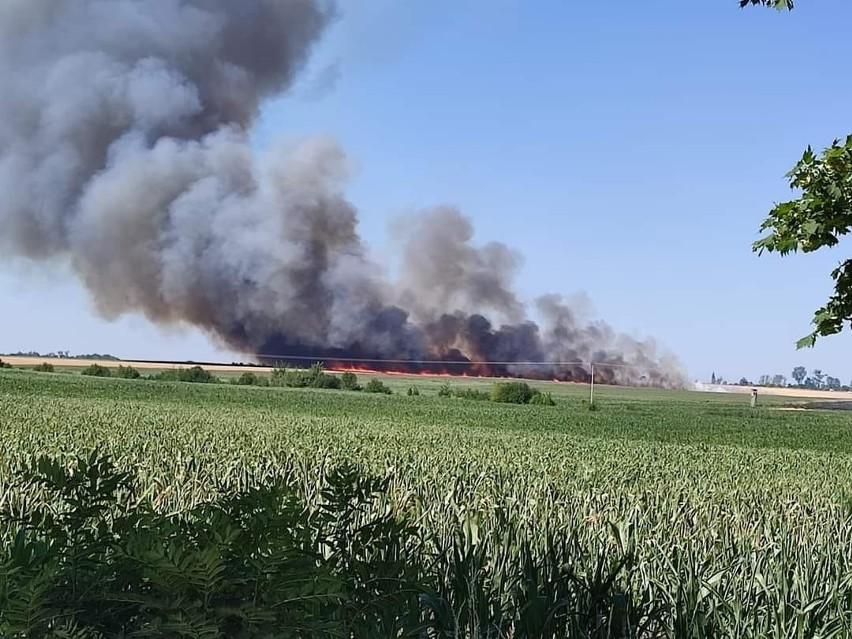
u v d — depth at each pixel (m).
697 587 5.80
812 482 24.50
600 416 73.38
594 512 12.23
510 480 19.06
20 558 3.71
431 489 14.17
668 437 52.44
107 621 3.78
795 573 6.52
